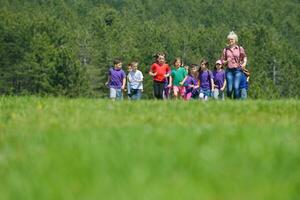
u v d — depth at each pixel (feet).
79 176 52.85
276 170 54.75
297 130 85.76
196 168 54.60
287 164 56.80
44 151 65.87
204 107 125.49
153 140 69.97
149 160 57.72
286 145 66.33
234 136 73.61
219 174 52.65
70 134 79.20
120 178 51.29
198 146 65.82
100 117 106.11
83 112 116.16
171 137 72.33
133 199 45.44
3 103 145.48
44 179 52.54
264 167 55.47
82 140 72.13
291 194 47.34
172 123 95.50
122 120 101.30
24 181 52.21
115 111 117.60
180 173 53.01
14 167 59.16
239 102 142.72
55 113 114.93
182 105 131.44
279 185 49.65
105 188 48.39
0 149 71.41
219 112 115.14
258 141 68.69
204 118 103.91
